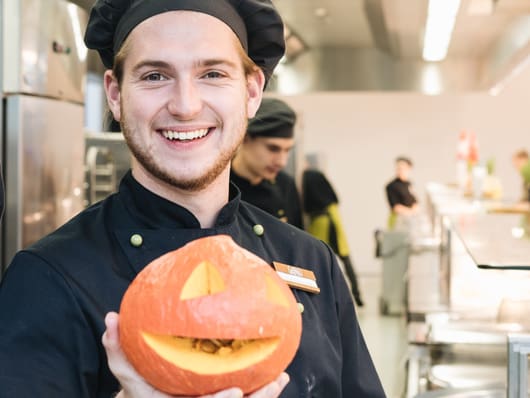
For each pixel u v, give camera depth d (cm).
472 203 490
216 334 84
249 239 136
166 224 126
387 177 1181
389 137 1176
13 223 274
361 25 756
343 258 701
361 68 949
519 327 210
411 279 340
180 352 86
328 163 1188
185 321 84
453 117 1162
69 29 312
